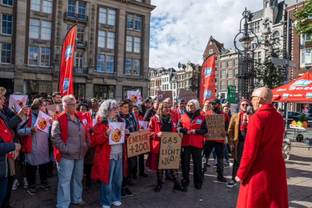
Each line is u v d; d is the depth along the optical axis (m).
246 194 3.83
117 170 6.02
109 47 50.09
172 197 6.63
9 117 5.58
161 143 6.91
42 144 6.66
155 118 7.19
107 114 5.84
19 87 41.62
